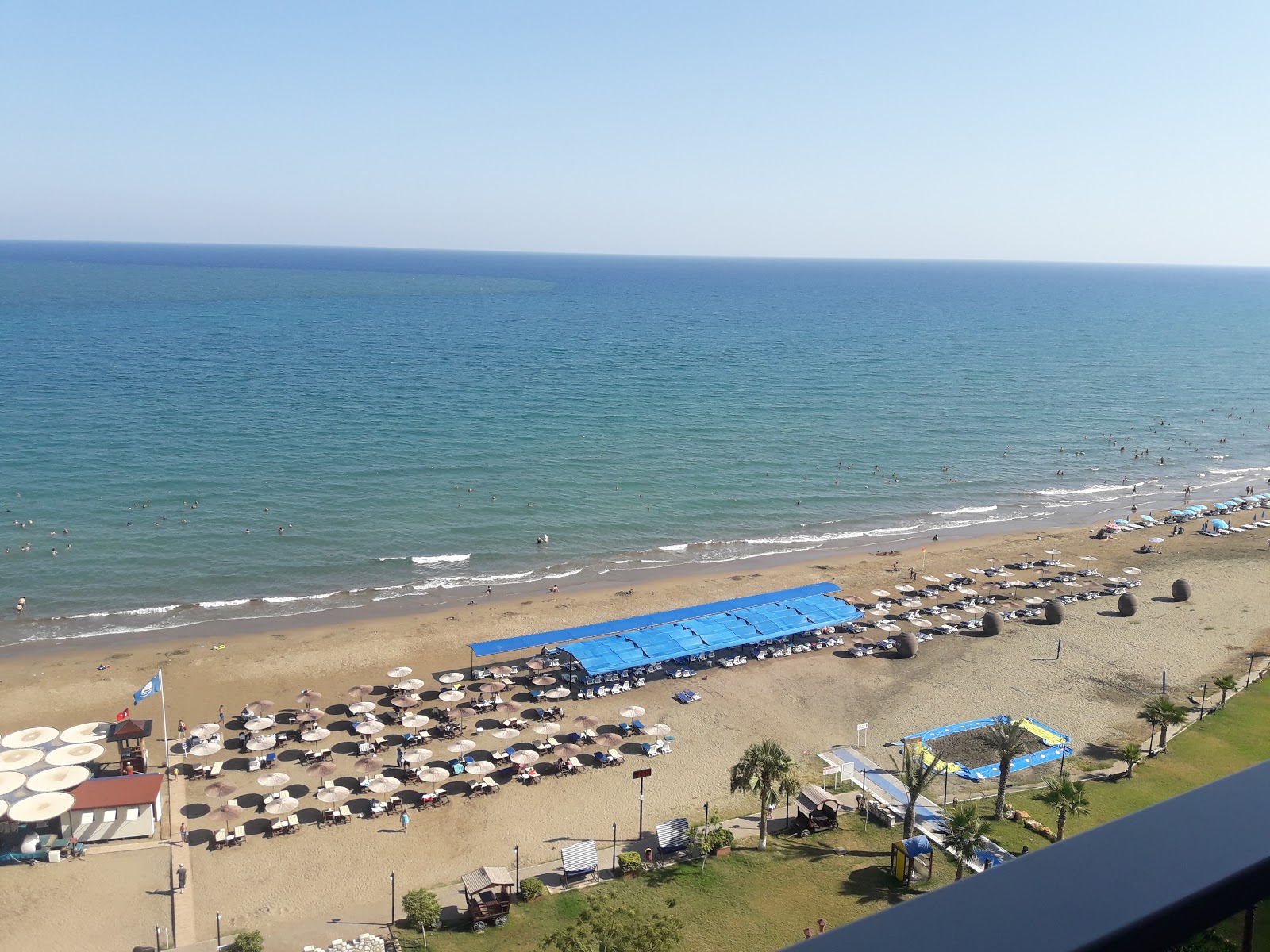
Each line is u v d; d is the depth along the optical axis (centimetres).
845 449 13875
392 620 7931
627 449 13362
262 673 6919
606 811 5441
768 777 4969
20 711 6284
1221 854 416
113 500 10319
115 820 5056
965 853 4644
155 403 14675
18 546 9044
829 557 9806
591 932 3825
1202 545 10225
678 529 10456
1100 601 8612
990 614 7819
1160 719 5912
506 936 4384
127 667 6931
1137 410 17025
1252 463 13962
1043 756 5944
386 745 6069
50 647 7231
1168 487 12712
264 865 4909
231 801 5425
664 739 6188
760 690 6881
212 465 11656
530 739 6184
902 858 4750
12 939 4312
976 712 6562
